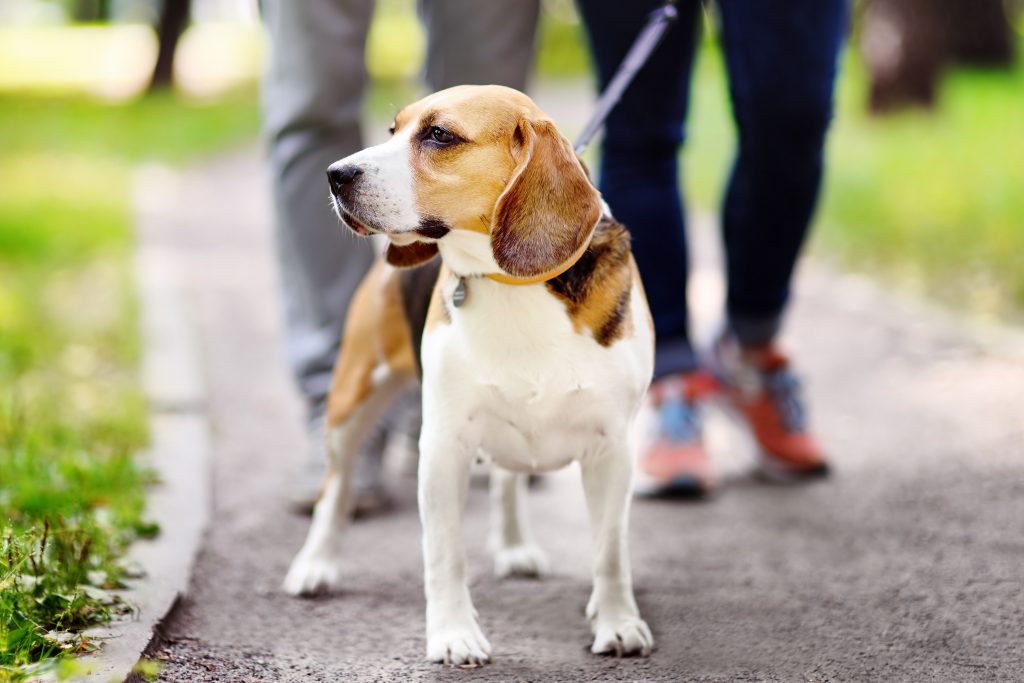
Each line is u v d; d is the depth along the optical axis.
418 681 4.31
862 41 24.52
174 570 5.22
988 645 4.53
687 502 6.41
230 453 7.32
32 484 5.72
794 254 6.60
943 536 5.71
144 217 16.14
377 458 6.36
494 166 4.31
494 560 5.60
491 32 6.38
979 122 22.36
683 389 6.59
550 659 4.51
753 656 4.50
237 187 19.53
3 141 23.19
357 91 6.44
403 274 5.24
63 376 8.74
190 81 41.28
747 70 6.03
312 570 5.27
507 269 4.21
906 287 11.36
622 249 4.55
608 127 6.36
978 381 8.21
